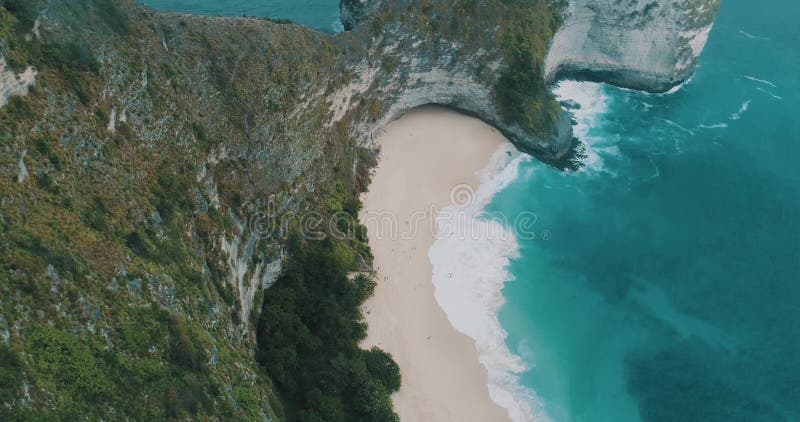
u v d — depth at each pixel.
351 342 58.78
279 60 63.66
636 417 57.97
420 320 63.62
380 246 69.94
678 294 69.06
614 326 65.56
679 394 59.75
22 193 35.72
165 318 40.47
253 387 47.09
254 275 57.38
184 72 55.00
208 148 53.91
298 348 56.91
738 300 68.50
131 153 45.53
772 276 70.94
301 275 62.00
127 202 42.69
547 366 61.50
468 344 62.28
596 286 69.50
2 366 28.94
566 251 73.12
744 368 61.94
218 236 51.62
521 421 56.94
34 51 39.91
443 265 69.44
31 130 38.00
